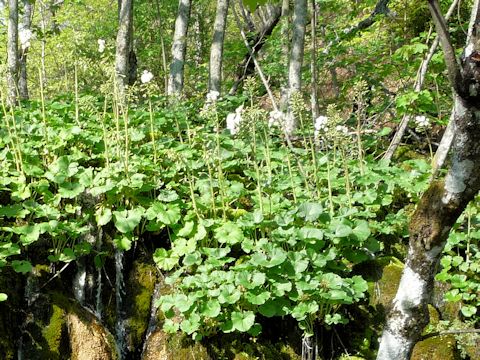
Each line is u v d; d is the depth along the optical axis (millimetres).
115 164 4289
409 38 6598
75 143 4617
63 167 4027
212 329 3654
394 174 4953
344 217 4121
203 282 3543
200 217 4062
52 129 4609
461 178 2049
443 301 4359
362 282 3840
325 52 8117
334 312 3953
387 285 4133
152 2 11867
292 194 4723
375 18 7082
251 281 3520
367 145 5727
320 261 3730
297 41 6090
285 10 8023
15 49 5973
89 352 3520
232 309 3613
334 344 3988
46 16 11570
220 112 6562
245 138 5297
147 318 3883
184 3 8242
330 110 4328
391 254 4582
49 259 3699
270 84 9719
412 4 6262
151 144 4891
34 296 3592
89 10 14055
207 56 13508
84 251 3811
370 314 4074
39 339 3467
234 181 4570
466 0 5973
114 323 3877
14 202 3973
